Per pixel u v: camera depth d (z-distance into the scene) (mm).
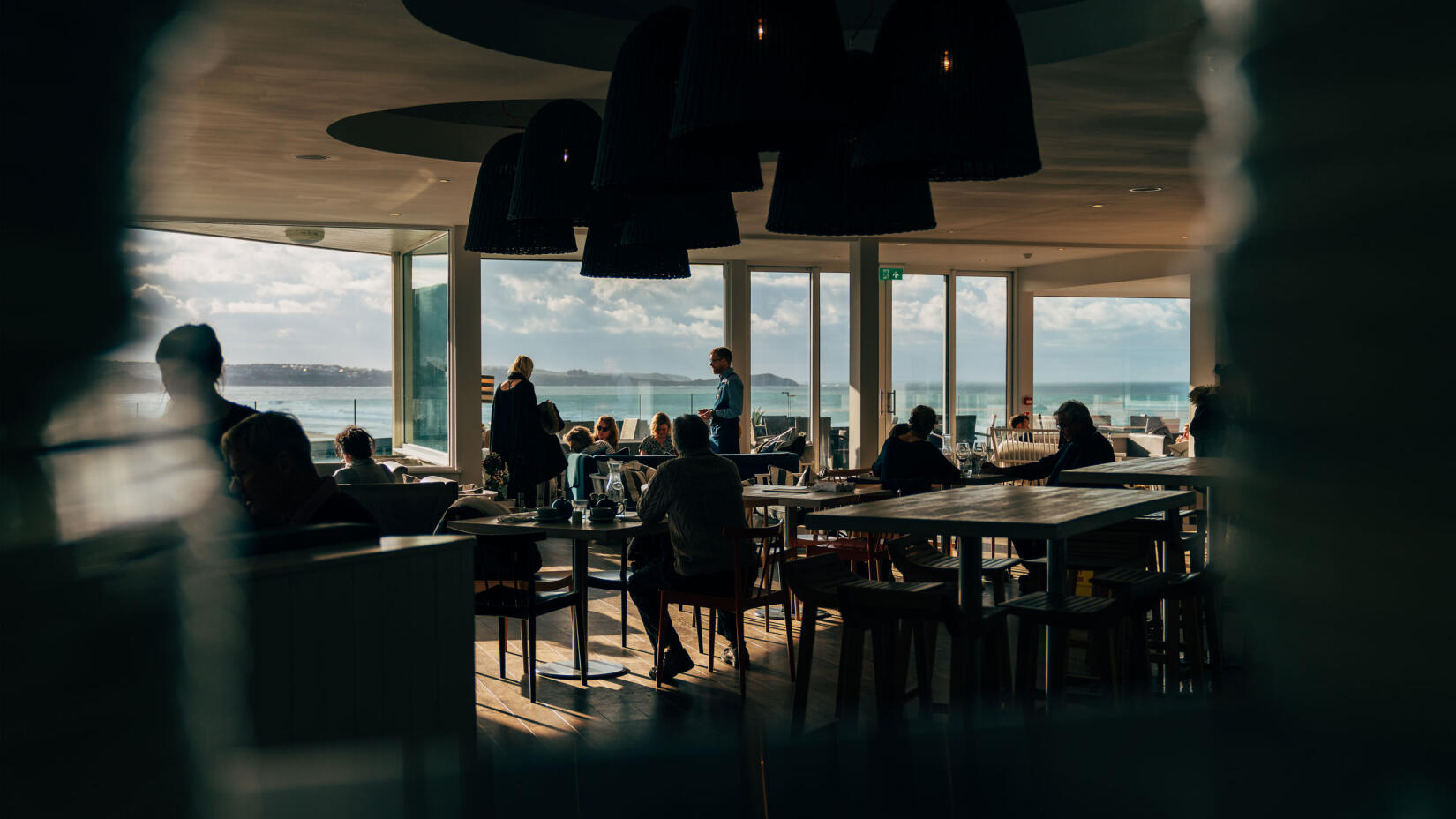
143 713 2564
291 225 11312
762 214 10609
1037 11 5711
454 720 3205
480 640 6586
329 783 2836
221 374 3361
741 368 14414
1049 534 3312
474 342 11461
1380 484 3076
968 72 2725
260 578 2719
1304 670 3295
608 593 8164
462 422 11422
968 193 9609
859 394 12172
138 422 2746
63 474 2574
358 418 13359
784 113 2582
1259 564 3479
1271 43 3521
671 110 3064
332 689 2865
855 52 2889
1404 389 3043
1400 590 3020
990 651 3980
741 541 5379
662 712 4914
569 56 5719
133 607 2594
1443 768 2926
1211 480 4988
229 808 2646
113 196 2730
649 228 3871
